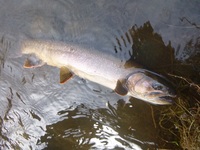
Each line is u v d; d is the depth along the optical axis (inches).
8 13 31.5
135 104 30.3
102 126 31.0
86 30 30.9
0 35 31.6
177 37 29.8
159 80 28.2
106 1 30.9
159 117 29.7
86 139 31.2
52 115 31.6
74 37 31.0
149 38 30.1
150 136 30.0
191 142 27.2
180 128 28.5
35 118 31.9
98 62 28.6
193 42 29.5
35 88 31.6
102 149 30.9
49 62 29.4
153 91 28.3
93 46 30.8
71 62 28.8
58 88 31.3
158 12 30.1
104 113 30.8
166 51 29.8
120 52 30.4
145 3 30.3
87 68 28.7
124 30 30.5
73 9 31.1
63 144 31.4
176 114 28.8
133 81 28.6
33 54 29.7
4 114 32.3
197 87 28.7
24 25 31.4
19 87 31.9
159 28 30.1
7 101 32.2
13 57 31.6
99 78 29.0
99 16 30.9
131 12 30.5
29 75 31.6
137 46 30.2
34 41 29.5
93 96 30.9
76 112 31.2
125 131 30.5
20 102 32.0
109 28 30.7
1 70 31.9
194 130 27.6
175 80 29.3
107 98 30.7
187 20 29.7
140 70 28.6
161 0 30.2
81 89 31.0
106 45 30.6
